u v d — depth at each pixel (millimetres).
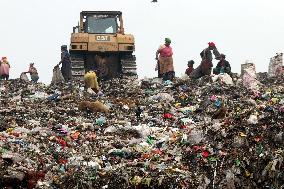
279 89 26078
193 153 16859
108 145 18766
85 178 15281
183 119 22062
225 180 15531
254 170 15656
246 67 28781
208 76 29859
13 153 16234
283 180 15148
